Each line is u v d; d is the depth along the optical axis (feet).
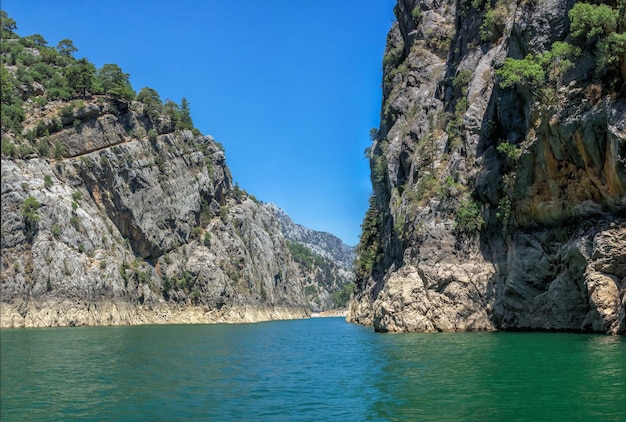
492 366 80.12
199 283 405.80
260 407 63.77
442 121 196.54
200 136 493.77
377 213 286.25
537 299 136.46
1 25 463.42
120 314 339.98
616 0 115.75
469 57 194.08
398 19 295.69
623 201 111.34
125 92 408.87
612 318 109.40
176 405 66.13
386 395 65.00
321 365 99.81
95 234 346.33
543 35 137.18
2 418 60.80
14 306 294.66
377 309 171.73
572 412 51.57
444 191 164.55
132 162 386.73
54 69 424.87
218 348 145.79
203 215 449.06
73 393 74.95
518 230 143.54
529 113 136.46
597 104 111.86
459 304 149.69
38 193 322.96
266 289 505.25
